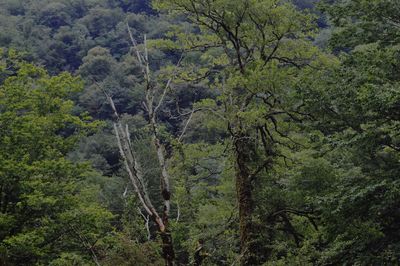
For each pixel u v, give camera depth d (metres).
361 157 14.60
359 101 13.46
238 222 17.44
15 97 19.45
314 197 14.45
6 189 18.44
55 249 18.05
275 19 16.67
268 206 17.42
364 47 17.39
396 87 12.59
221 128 17.44
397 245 13.18
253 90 15.58
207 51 18.69
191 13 17.41
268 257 15.38
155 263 11.92
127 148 8.77
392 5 14.85
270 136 17.00
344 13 15.84
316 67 17.17
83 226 17.41
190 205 19.52
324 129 15.41
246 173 16.25
